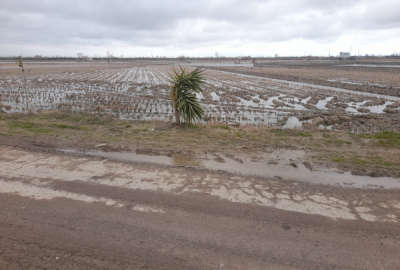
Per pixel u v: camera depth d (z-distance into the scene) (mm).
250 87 27719
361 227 3990
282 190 5234
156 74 46906
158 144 8398
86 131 10109
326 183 5676
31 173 5730
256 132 10492
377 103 18172
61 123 11547
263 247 3486
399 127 11711
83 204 4488
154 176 5762
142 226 3900
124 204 4516
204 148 8062
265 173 6172
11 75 39250
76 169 6039
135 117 13805
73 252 3322
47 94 21500
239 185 5410
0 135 8922
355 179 5934
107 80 34406
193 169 6266
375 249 3500
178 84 10961
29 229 3771
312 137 9695
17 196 4703
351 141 9156
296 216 4258
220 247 3469
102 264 3121
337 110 16281
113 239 3592
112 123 11828
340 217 4258
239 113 15312
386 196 5086
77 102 18047
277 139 9367
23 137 8773
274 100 19703
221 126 11555
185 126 11227
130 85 29203
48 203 4488
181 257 3268
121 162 6617
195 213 4285
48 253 3299
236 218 4168
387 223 4113
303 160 7137
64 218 4059
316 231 3863
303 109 16828
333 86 28734
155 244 3504
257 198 4855
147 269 3059
